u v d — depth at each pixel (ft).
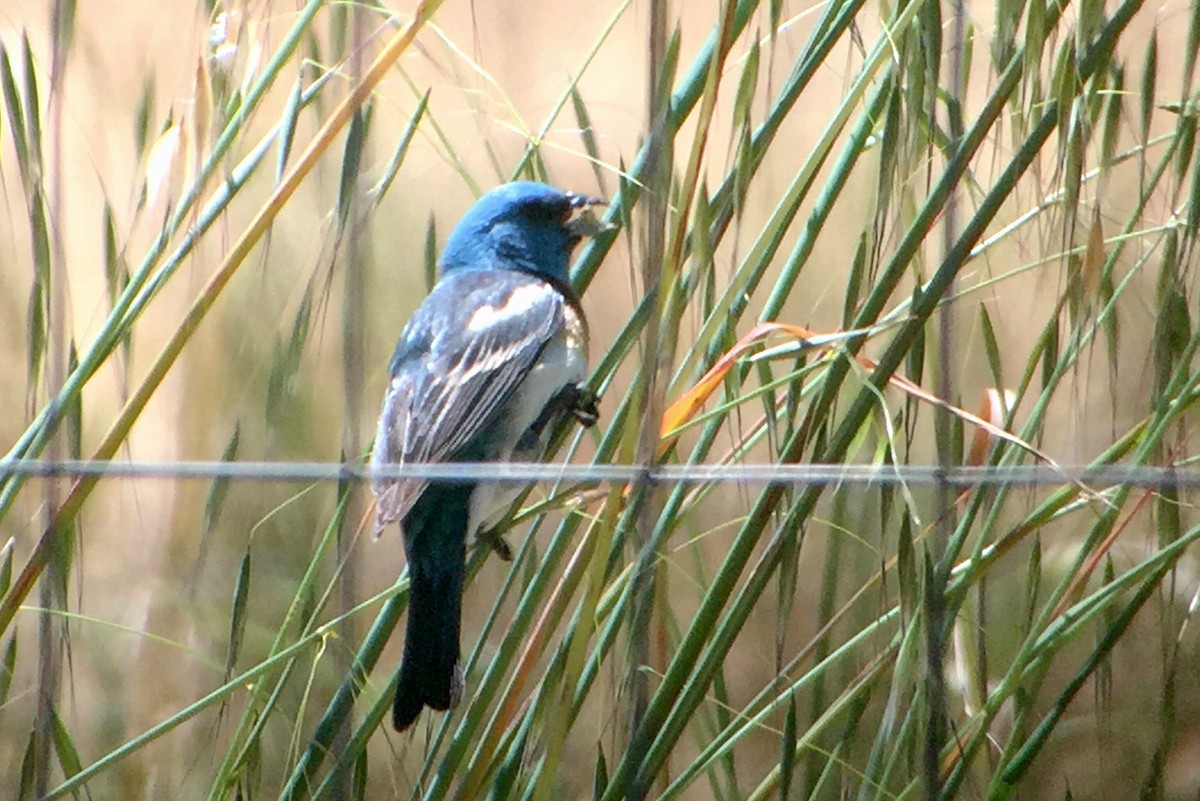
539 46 30.32
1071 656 22.63
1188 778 21.24
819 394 13.93
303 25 14.11
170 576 22.90
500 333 17.07
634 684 13.83
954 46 13.61
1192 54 13.67
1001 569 19.74
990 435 15.42
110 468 13.23
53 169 13.82
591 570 12.93
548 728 13.89
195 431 23.20
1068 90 12.86
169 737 22.22
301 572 22.52
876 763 14.49
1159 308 14.01
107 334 13.69
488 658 23.21
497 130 28.71
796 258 14.67
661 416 12.72
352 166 14.21
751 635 24.53
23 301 23.54
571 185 29.55
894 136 13.51
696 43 29.17
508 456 16.94
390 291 25.70
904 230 16.87
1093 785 21.81
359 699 17.72
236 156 18.49
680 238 12.47
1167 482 13.12
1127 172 22.08
